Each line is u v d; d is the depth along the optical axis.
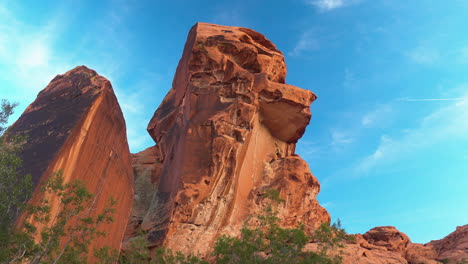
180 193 48.66
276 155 58.94
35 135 32.59
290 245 34.00
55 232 24.06
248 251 33.22
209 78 56.28
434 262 56.62
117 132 38.47
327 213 57.53
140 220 51.09
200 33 58.56
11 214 24.28
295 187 55.62
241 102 54.12
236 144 52.00
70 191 25.95
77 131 32.72
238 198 51.03
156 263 37.28
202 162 50.81
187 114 54.72
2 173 24.81
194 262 37.88
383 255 52.56
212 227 48.34
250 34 63.91
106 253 32.38
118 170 38.31
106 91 36.69
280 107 56.38
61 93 36.59
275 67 59.69
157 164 58.34
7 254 22.31
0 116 26.48
